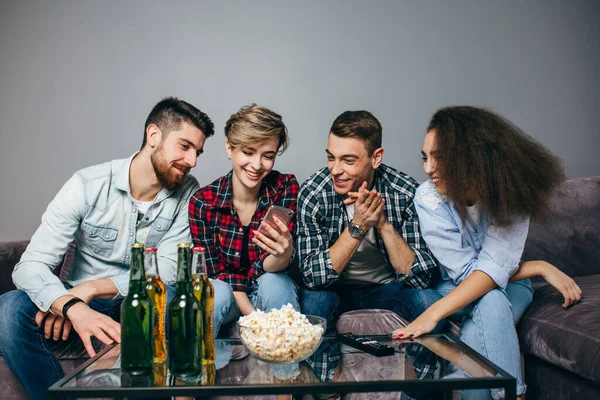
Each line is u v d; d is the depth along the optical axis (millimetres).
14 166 2447
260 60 2508
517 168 1701
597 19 2727
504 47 2635
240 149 1795
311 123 2533
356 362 1267
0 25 2432
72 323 1593
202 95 2486
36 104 2441
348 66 2545
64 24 2439
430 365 1238
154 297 1298
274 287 1747
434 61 2586
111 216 1871
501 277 1642
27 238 2449
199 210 1905
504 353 1587
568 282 1721
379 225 1860
